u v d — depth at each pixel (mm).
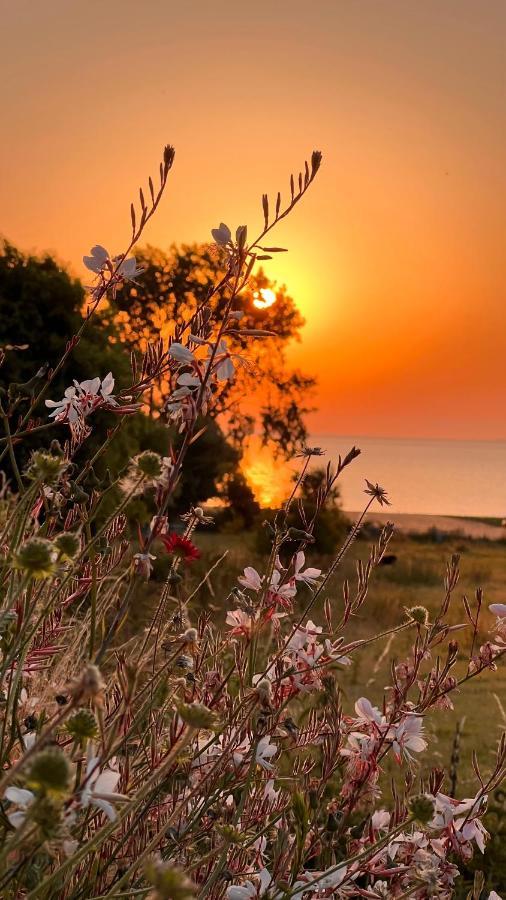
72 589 2115
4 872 1147
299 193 1635
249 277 1643
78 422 2062
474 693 6488
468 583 17469
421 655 2121
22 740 1400
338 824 1941
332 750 2049
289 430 35625
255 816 2062
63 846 1120
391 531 2143
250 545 13617
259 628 2066
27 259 11617
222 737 1982
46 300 11469
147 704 1661
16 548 1530
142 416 11188
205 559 9242
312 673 2045
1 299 11359
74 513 2059
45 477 1586
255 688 1795
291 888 1527
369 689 4727
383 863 1928
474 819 1998
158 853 1662
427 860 1932
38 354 11336
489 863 3119
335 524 15055
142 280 32750
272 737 2025
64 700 1455
